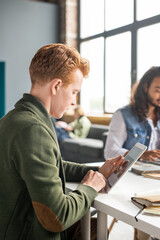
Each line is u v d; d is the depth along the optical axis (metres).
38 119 0.99
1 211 0.97
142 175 1.46
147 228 0.87
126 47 6.26
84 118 6.27
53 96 1.07
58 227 0.93
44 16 8.04
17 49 7.70
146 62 5.77
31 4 7.83
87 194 1.06
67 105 1.09
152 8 5.60
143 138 2.01
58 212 0.92
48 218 0.91
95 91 7.25
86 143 5.54
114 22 6.65
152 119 2.06
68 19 7.96
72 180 1.35
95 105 7.28
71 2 7.98
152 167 1.52
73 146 5.77
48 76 1.04
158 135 2.07
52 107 1.08
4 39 7.52
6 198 0.97
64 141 6.07
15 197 0.96
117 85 6.51
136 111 2.01
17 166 0.93
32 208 0.97
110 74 6.73
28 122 0.95
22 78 7.80
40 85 1.06
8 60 7.60
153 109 2.04
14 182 0.96
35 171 0.90
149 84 1.95
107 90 6.83
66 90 1.07
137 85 2.03
